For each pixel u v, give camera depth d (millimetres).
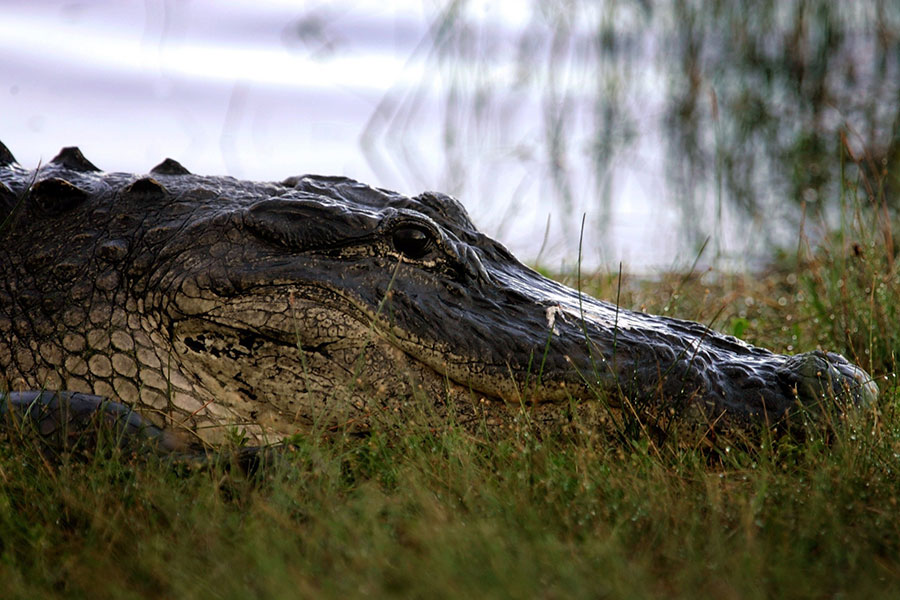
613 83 26500
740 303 15820
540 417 9656
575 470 8859
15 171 11609
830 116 23469
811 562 7449
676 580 7098
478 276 9938
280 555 7289
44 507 8336
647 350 9742
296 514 8156
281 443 9297
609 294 15422
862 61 24531
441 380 9727
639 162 24594
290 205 9977
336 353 9680
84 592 7254
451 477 8555
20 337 10078
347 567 7141
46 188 10758
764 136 23750
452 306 9711
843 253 13883
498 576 6730
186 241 10070
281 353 9711
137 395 9852
